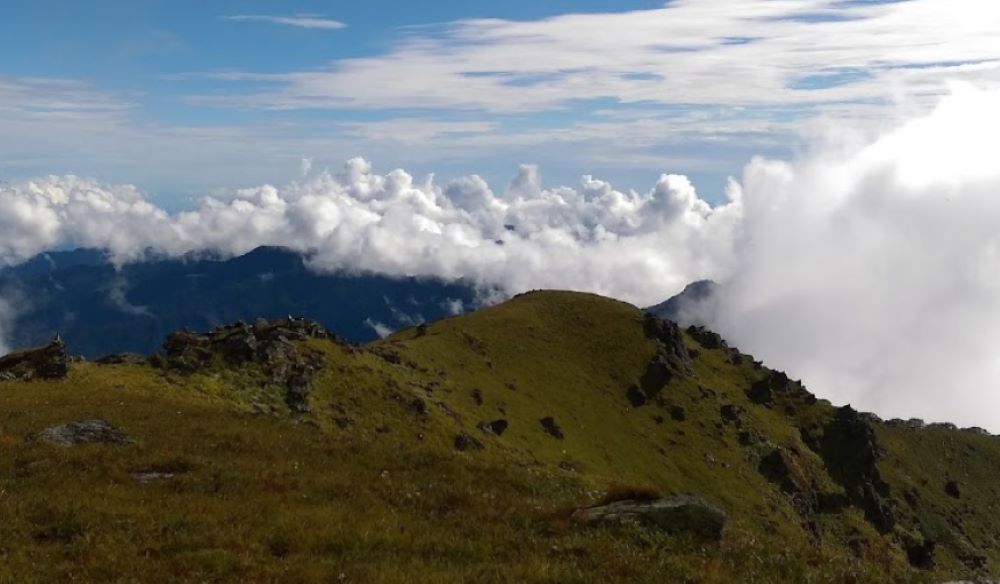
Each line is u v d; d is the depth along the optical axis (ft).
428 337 580.71
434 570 63.52
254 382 266.16
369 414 302.45
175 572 61.67
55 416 143.64
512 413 485.97
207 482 92.43
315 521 76.95
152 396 197.77
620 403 625.00
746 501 559.79
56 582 58.80
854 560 79.46
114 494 83.97
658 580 65.00
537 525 80.94
